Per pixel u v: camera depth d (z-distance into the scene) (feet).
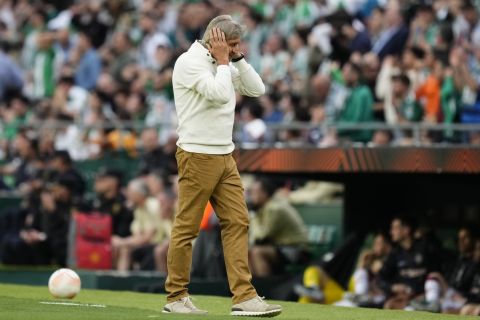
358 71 189.57
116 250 184.03
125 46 245.65
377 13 205.98
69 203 192.54
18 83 252.83
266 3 236.43
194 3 251.19
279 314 97.45
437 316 106.32
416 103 181.78
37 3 291.17
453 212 161.27
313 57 210.59
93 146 222.48
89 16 267.18
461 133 172.86
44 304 106.11
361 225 165.27
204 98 96.12
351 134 187.11
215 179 96.78
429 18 201.36
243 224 97.30
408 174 151.02
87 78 248.93
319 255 183.21
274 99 205.77
